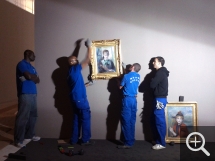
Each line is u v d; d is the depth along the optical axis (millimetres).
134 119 4352
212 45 4457
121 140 4695
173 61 4539
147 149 4246
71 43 4695
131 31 4566
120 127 4699
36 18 4738
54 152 4137
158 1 4504
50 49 4754
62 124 4812
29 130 4637
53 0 4688
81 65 4543
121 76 4539
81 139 4461
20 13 7969
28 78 4281
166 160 3777
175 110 4551
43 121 4848
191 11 4461
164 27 4516
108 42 4527
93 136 4770
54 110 4824
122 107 4312
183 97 4516
